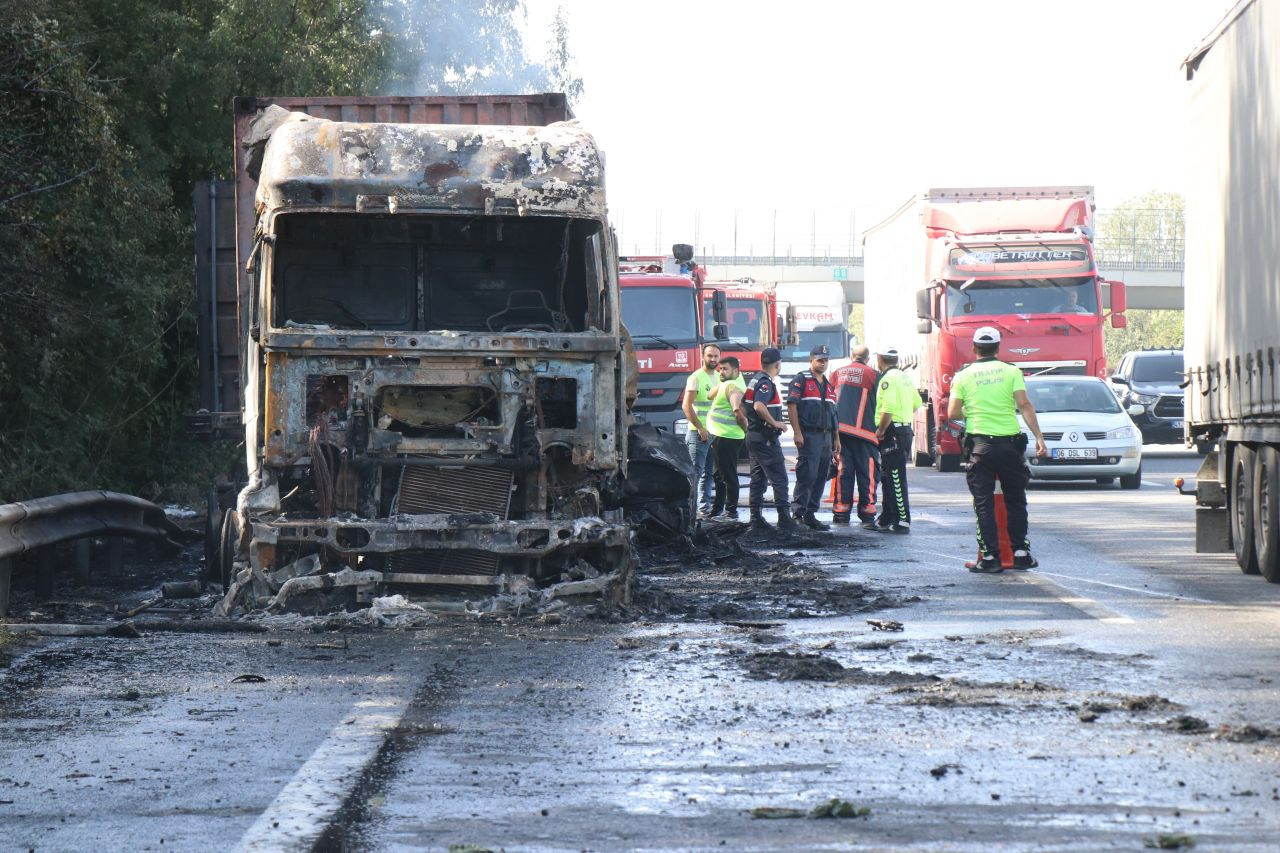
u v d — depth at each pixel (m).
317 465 13.31
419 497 13.50
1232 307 17.25
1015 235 38.31
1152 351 46.22
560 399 13.95
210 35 28.97
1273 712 8.80
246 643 11.81
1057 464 31.45
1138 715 8.78
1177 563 17.69
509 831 6.53
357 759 7.81
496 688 9.84
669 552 18.41
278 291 14.25
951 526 23.36
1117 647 11.31
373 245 14.75
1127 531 21.88
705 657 11.02
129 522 18.23
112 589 16.78
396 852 6.25
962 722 8.63
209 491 17.39
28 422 24.84
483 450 13.49
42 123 21.41
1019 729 8.42
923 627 12.52
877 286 49.88
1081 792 7.04
